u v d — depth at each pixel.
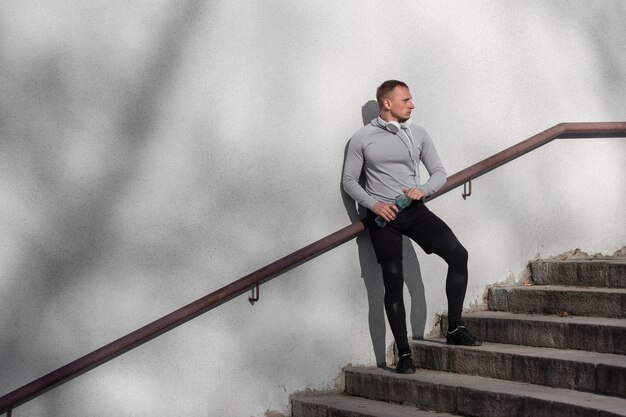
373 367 5.68
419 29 5.93
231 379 5.30
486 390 4.50
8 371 4.74
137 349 5.05
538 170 6.25
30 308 4.80
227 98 5.34
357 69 5.73
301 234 5.53
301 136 5.55
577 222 6.36
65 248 4.89
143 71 5.11
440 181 5.45
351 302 5.69
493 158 5.93
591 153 6.42
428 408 4.86
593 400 4.14
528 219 6.20
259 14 5.44
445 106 5.98
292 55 5.54
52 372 4.75
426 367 5.42
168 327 5.07
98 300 4.96
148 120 5.12
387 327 5.82
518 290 5.71
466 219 5.99
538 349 4.97
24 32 4.84
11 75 4.80
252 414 5.36
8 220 4.77
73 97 4.93
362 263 5.74
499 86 6.16
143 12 5.12
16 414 4.75
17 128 4.80
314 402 5.25
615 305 5.05
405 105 5.46
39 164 4.84
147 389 5.07
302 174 5.54
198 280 5.22
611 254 6.46
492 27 6.16
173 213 5.17
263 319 5.41
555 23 6.37
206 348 5.24
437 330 5.93
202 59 5.27
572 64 6.41
